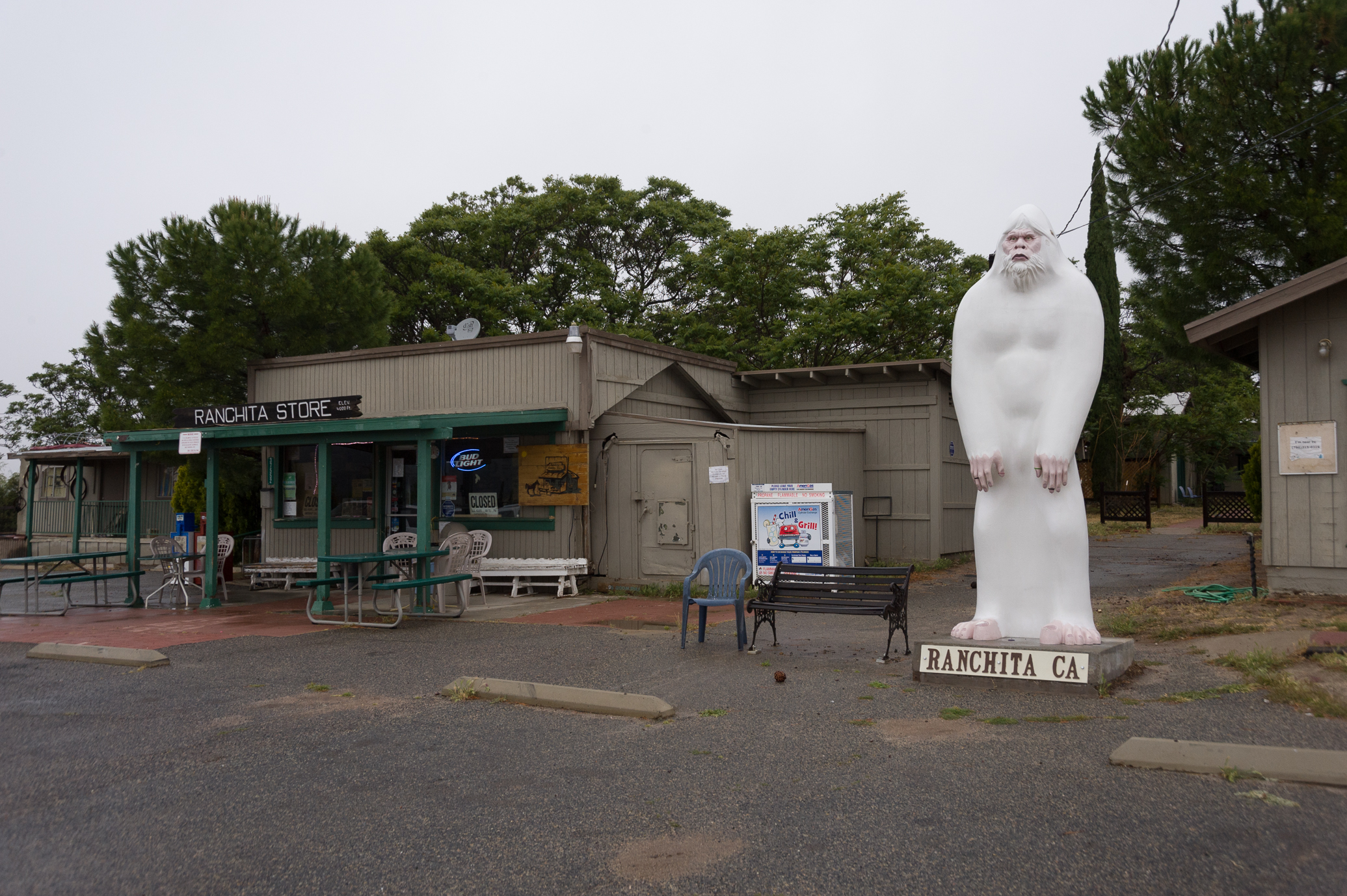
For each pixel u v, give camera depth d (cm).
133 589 1301
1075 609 676
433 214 3148
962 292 2597
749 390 1700
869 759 496
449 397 1424
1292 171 1292
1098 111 1494
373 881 359
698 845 386
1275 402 953
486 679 689
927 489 1551
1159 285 1452
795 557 1239
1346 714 525
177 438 1280
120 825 425
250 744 561
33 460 2261
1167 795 420
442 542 1191
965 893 331
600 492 1345
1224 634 782
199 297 1627
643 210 3144
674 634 944
